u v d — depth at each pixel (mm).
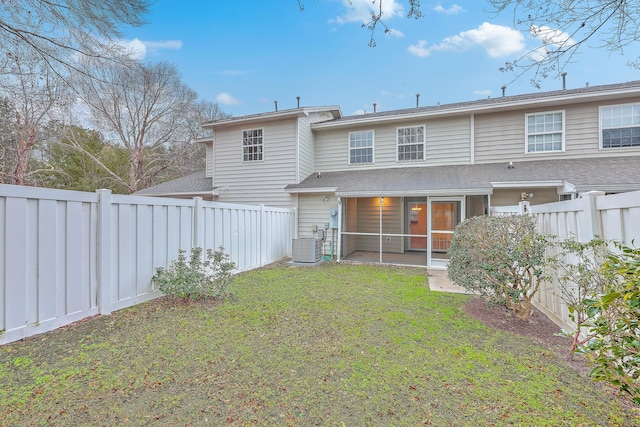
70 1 4602
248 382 2592
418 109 11617
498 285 4203
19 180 13844
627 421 2074
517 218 4273
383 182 9758
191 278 4930
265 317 4223
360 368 2836
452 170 9977
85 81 5574
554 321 4020
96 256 4176
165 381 2594
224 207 7012
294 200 11133
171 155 23188
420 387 2529
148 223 5016
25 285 3346
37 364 2842
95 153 20062
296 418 2146
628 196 2422
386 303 4949
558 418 2125
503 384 2562
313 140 12477
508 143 9938
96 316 4121
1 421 2072
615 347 1751
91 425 2055
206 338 3490
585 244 2910
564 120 9352
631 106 8773
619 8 3014
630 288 1592
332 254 10148
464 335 3621
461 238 4609
